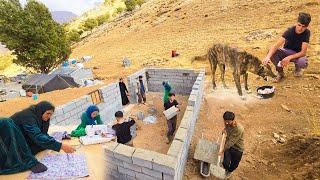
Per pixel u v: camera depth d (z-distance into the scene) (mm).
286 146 6133
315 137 5887
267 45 15984
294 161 5574
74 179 4145
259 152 6293
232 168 5398
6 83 26688
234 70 9586
